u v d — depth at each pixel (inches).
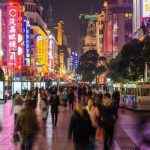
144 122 1758.1
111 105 975.6
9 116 2101.4
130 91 2652.6
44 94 1594.5
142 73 3959.2
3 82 3506.4
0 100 3491.6
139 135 1341.0
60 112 2449.6
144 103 2465.6
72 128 788.0
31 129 850.1
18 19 5812.0
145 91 2480.3
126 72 4074.8
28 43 6958.7
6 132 1425.9
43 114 1563.7
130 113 2317.9
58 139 1254.9
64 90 2800.2
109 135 976.9
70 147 1095.0
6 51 5787.4
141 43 3971.5
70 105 2726.4
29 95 1446.9
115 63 4926.2
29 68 5871.1
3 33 5940.0
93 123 868.6
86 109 846.5
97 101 1049.5
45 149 1063.0
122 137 1305.4
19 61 5743.1
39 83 5753.0
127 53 4045.3
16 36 5748.0
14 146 1099.9
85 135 781.3
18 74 5620.1
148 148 1043.9
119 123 1745.8
